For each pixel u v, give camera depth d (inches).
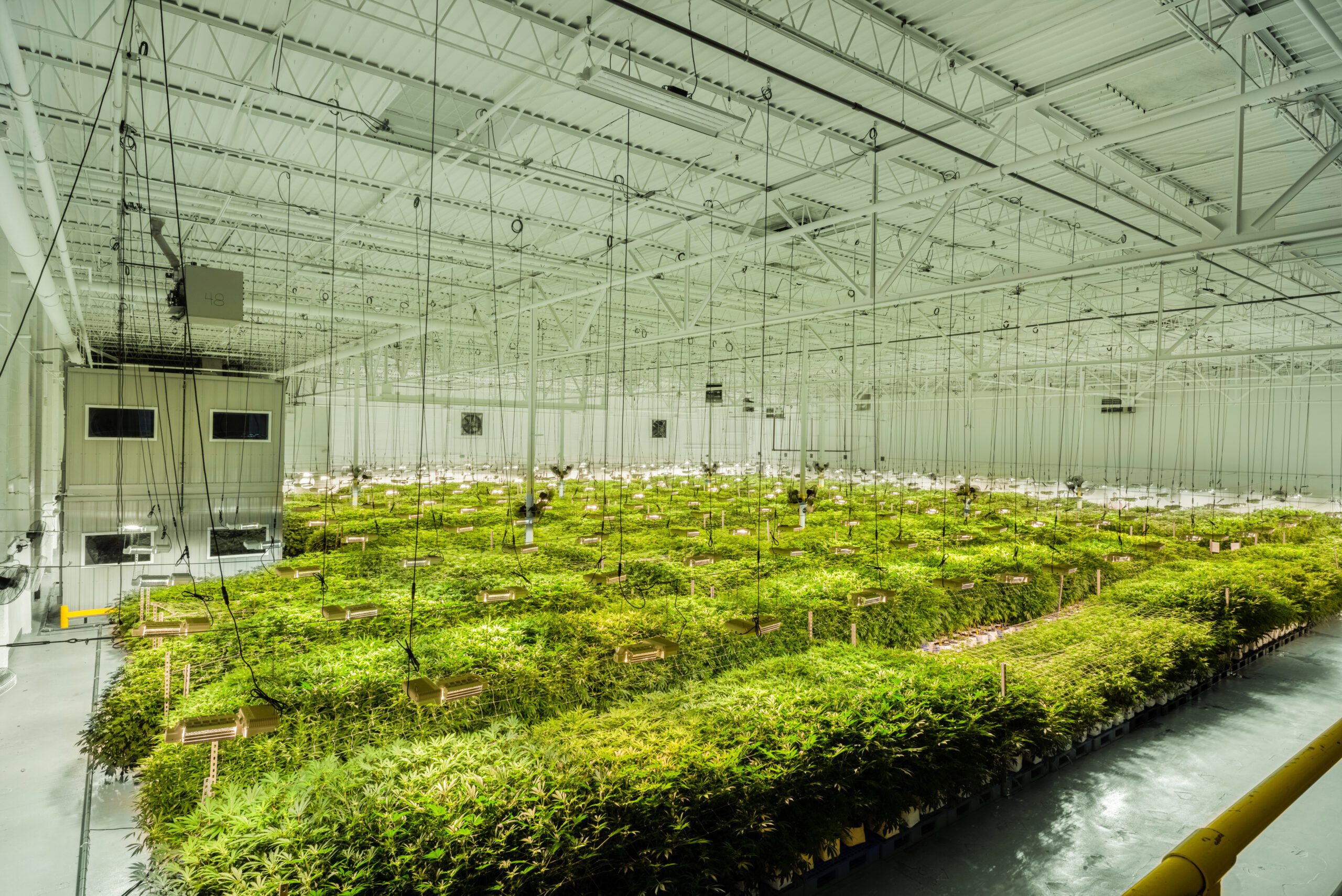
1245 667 661.9
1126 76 473.1
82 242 821.2
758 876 326.6
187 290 542.9
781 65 462.6
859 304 645.3
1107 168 616.1
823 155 605.9
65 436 794.2
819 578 751.1
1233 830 56.6
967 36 426.3
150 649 510.6
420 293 1109.1
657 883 291.9
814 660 510.9
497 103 487.8
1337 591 830.5
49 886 332.8
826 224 595.2
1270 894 309.3
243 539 886.4
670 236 824.9
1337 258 838.5
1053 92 458.0
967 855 367.9
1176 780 445.7
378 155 597.0
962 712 430.3
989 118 526.9
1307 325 1296.8
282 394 911.7
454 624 588.1
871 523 1223.5
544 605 637.9
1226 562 935.7
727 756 356.8
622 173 641.6
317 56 446.0
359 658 478.9
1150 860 362.9
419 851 285.4
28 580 563.2
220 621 556.1
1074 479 1560.0
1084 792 430.0
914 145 572.1
